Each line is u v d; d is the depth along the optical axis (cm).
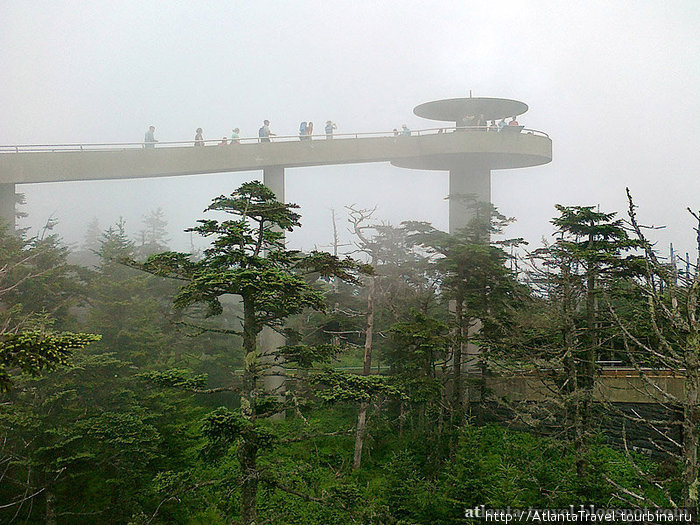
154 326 3512
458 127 3981
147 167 3562
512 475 2103
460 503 1819
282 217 1520
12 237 2952
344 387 1461
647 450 2497
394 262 3822
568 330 2075
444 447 2662
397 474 2173
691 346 1114
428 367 2706
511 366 2633
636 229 1129
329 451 2978
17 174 3356
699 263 1105
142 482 2119
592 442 2283
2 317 2181
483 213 3462
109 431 2000
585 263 2173
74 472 2064
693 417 1108
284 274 1352
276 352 1530
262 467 1463
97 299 3344
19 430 1973
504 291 2811
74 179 3462
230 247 1435
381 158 3912
